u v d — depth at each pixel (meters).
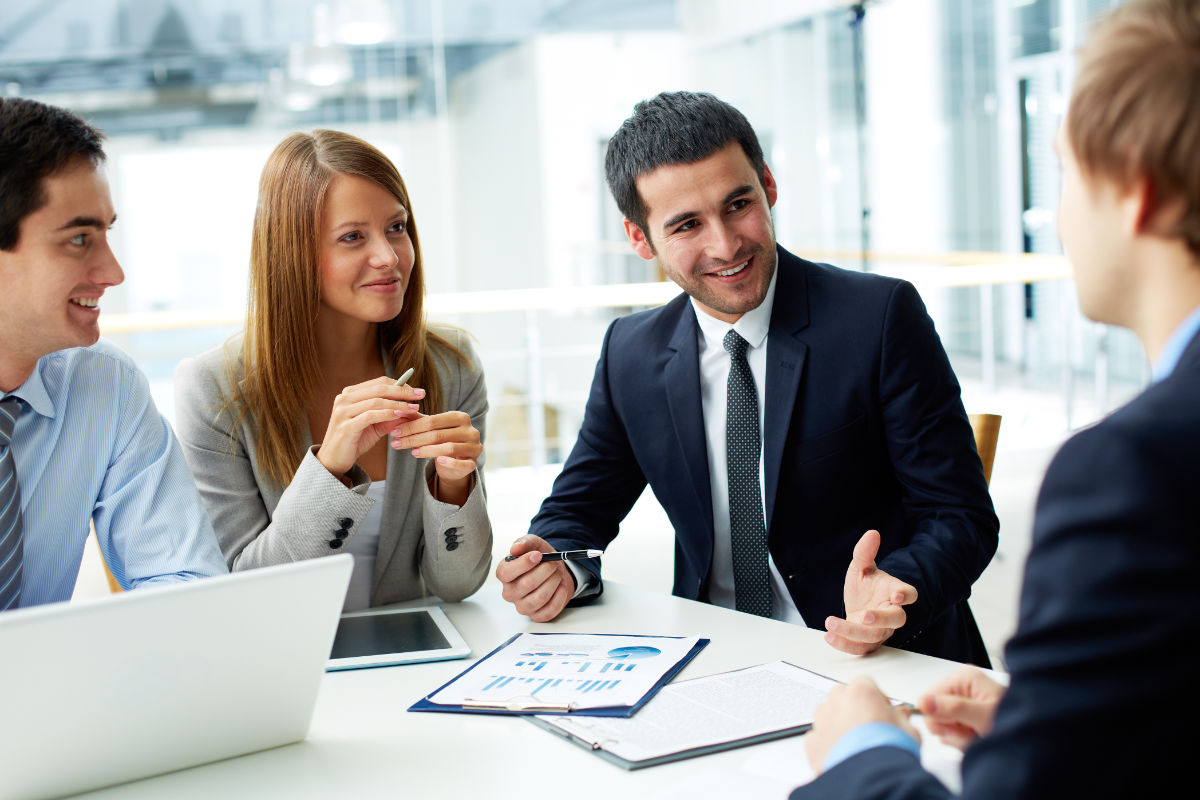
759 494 1.50
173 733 0.90
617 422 1.64
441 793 0.87
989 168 6.82
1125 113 0.57
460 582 1.46
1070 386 4.94
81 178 1.14
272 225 1.48
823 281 1.53
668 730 0.95
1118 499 0.53
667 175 1.39
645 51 9.18
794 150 8.26
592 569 1.39
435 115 9.12
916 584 1.26
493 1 8.98
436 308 3.95
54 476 1.31
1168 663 0.51
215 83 8.79
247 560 1.40
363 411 1.33
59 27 8.52
